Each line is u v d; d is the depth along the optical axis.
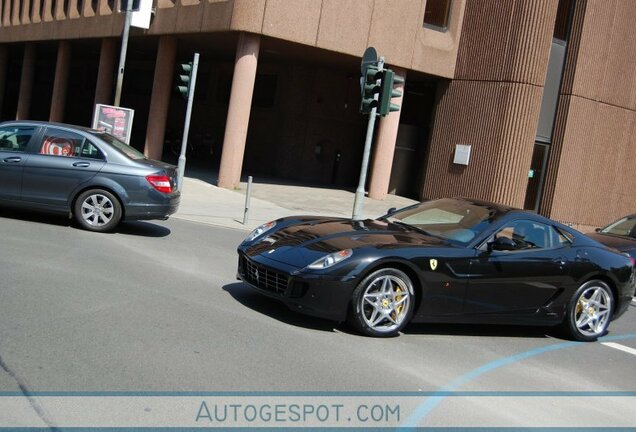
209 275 8.02
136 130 35.03
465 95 21.53
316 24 18.89
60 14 29.34
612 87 22.44
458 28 21.58
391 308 6.34
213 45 23.23
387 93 12.27
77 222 10.05
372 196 21.95
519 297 7.04
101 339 5.16
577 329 7.57
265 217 15.13
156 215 9.90
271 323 6.26
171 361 4.90
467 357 6.25
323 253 6.18
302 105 25.11
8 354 4.63
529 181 21.73
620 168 23.39
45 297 6.11
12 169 9.56
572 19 21.45
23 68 33.72
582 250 7.53
